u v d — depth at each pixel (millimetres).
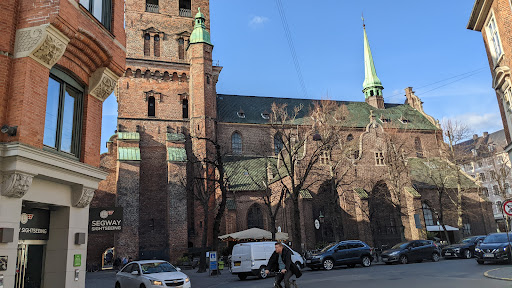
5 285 9750
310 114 52812
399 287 13875
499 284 13086
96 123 14281
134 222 40938
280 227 41344
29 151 10211
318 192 43188
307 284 17047
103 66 14062
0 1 10867
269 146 52719
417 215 39781
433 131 61000
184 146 45531
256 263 22859
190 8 53219
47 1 11156
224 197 29656
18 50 10875
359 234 42469
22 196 10422
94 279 28266
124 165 42438
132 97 46844
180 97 48594
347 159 44781
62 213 12641
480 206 51906
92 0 13812
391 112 64312
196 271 32562
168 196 42312
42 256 12414
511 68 20812
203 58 48594
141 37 49156
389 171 43438
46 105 11805
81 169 12422
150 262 16891
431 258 29312
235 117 53125
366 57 67562
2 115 10312
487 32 24547
